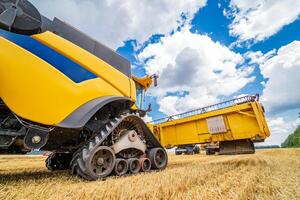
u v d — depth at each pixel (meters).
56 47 4.66
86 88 4.73
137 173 5.37
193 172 4.95
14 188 3.21
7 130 3.84
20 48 4.18
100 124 5.16
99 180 4.16
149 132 6.15
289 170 5.73
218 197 2.83
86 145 4.71
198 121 9.46
